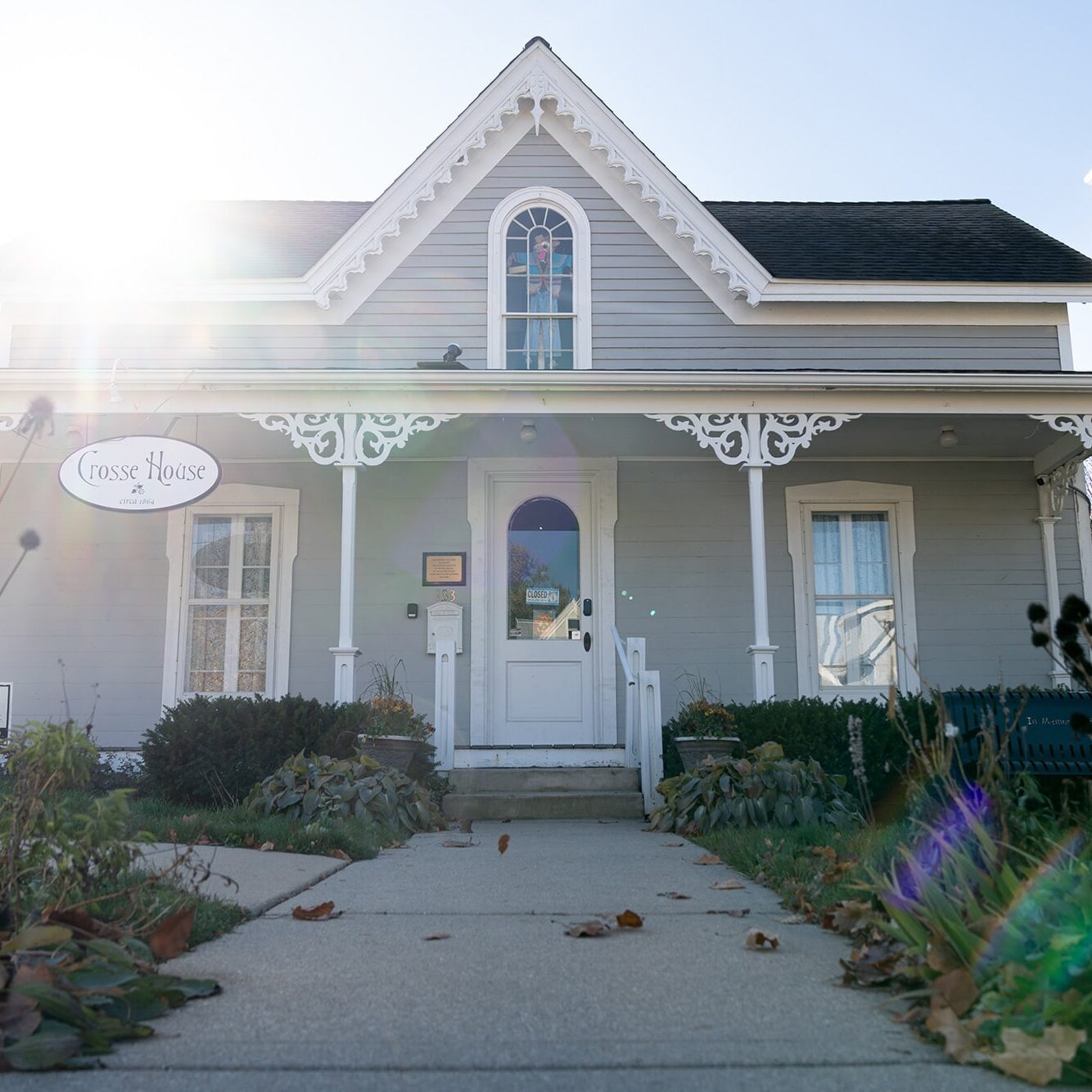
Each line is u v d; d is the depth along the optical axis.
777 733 9.07
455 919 4.79
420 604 11.52
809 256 12.54
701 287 11.59
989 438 11.25
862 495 11.79
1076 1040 2.83
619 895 5.41
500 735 11.34
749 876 5.95
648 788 9.24
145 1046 3.05
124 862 4.08
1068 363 11.69
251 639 11.60
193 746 8.59
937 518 11.80
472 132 11.54
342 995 3.56
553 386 9.78
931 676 11.52
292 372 9.63
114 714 11.39
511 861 6.57
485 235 11.62
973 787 4.82
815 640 11.60
